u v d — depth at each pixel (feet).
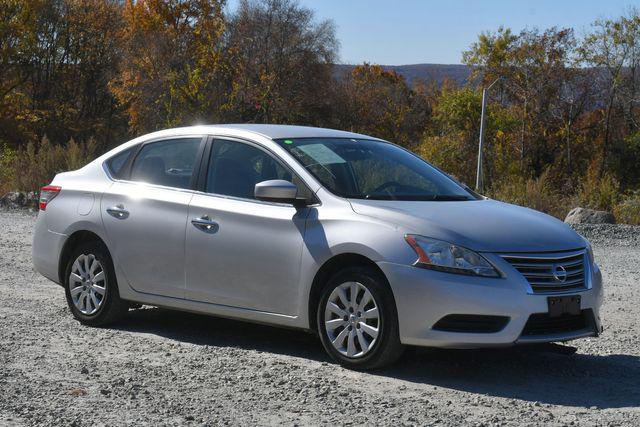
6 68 186.80
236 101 165.17
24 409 15.89
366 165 21.80
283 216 20.54
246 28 184.85
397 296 18.52
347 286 19.38
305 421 15.57
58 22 198.49
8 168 80.38
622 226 57.11
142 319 25.29
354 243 19.12
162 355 20.74
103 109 206.08
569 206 68.54
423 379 18.84
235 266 21.25
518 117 148.66
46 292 30.04
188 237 22.15
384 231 18.97
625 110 146.20
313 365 19.88
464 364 20.34
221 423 15.34
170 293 22.67
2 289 30.48
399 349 18.90
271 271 20.62
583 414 16.35
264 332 23.90
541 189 68.85
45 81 200.95
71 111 197.77
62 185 25.52
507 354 21.54
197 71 155.33
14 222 56.54
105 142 202.59
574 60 147.95
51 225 25.36
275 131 22.61
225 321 25.36
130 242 23.36
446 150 146.82
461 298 17.98
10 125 188.55
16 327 23.73
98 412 15.84
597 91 146.51
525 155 145.48
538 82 148.15
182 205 22.44
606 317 27.48
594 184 70.95
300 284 20.11
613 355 21.93
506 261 18.39
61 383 17.85
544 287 18.52
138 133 181.37
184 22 196.85
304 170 20.89
